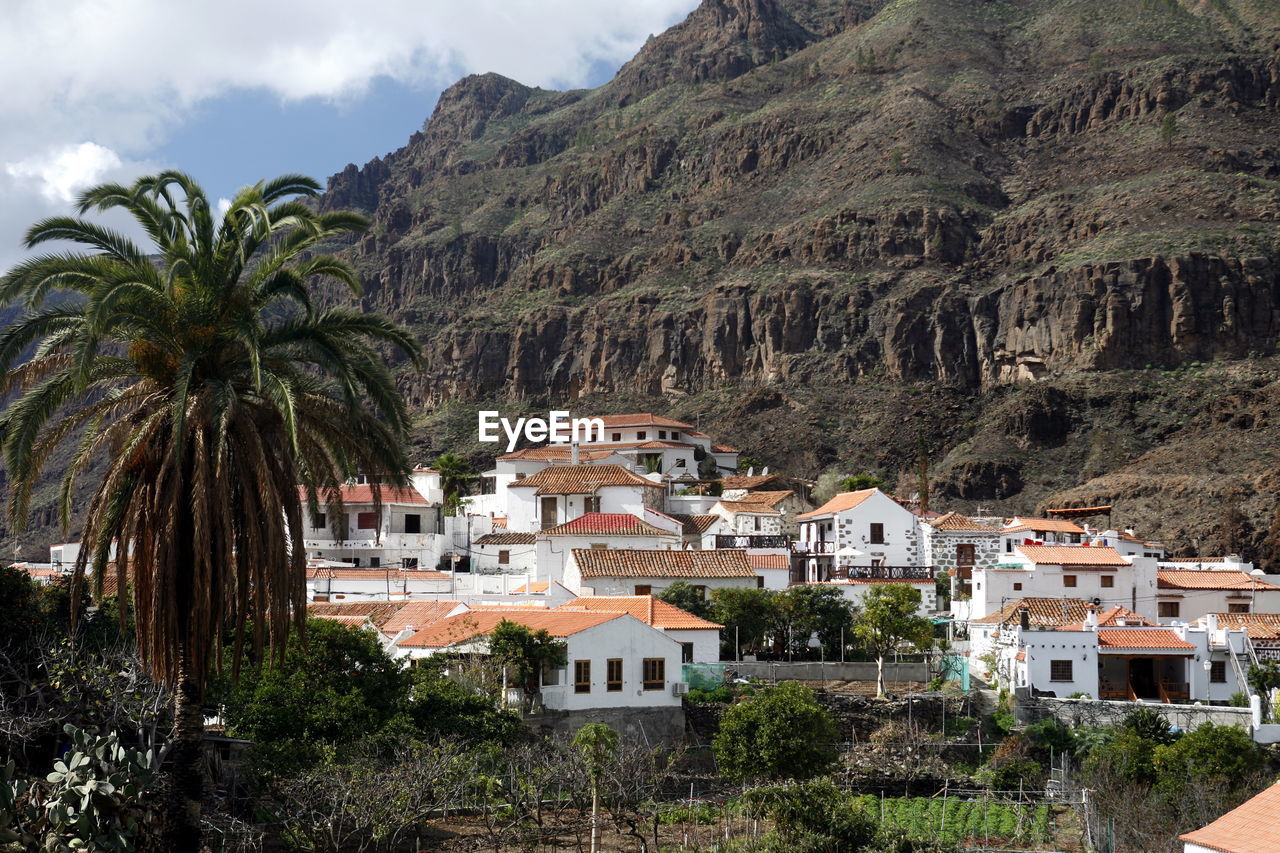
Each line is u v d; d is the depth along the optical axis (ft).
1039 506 630.74
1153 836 211.20
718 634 289.33
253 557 130.00
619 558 329.11
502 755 221.05
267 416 134.92
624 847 199.41
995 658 306.96
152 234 135.33
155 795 132.77
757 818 185.98
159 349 133.18
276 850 178.91
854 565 378.94
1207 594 355.97
